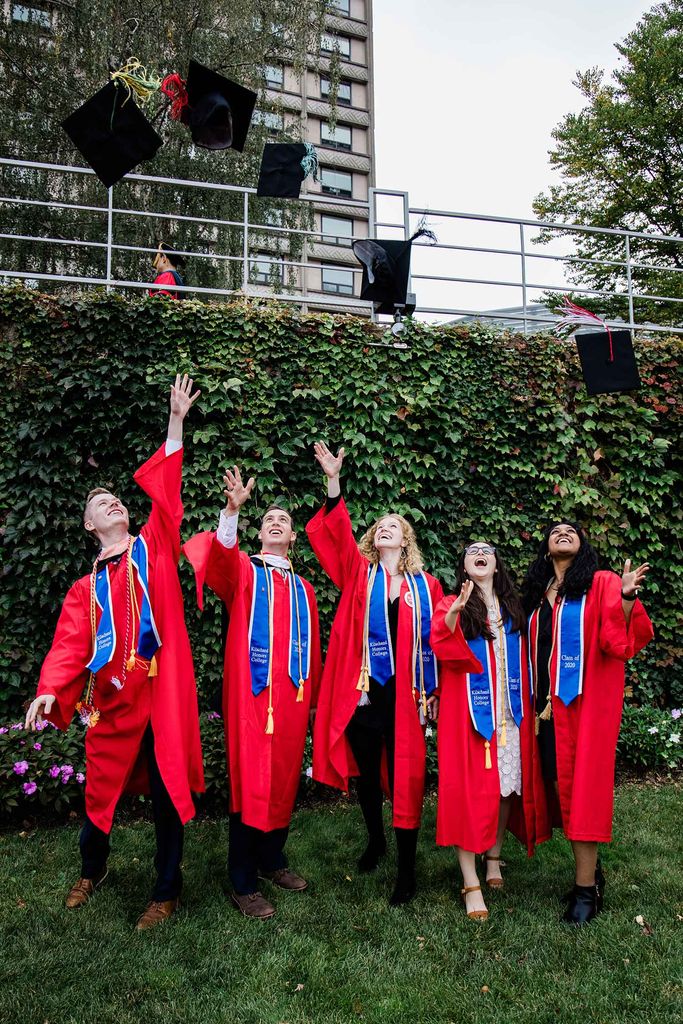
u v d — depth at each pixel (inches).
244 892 128.7
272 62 476.1
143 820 170.2
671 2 728.3
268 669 136.3
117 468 204.1
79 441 203.2
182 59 434.0
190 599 201.6
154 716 124.6
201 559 130.9
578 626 135.0
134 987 107.2
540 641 142.4
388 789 141.9
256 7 455.5
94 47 420.5
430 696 142.5
